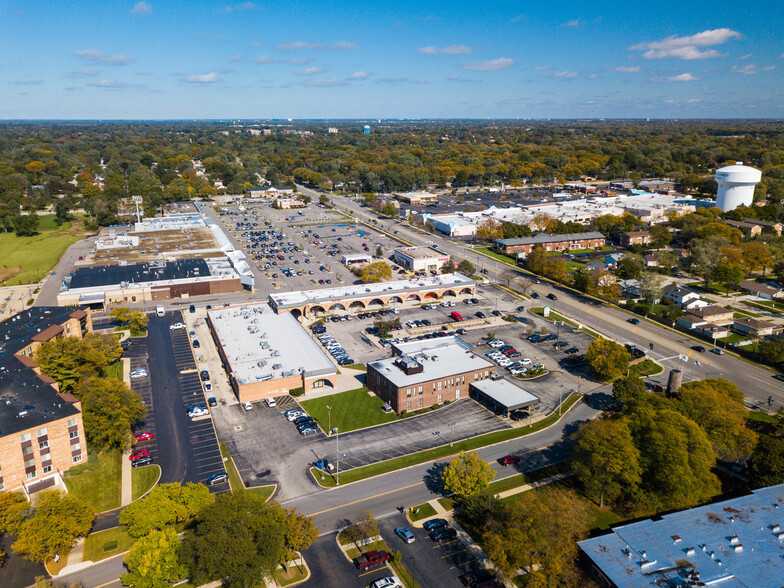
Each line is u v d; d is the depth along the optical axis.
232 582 68.19
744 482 95.31
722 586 66.44
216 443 106.88
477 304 188.75
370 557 76.69
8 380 107.94
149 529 74.75
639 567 69.88
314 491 92.81
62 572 75.31
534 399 118.19
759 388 129.12
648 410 97.31
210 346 153.00
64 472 96.56
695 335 161.50
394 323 161.88
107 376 134.00
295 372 127.88
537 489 93.00
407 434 110.62
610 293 186.75
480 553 79.19
